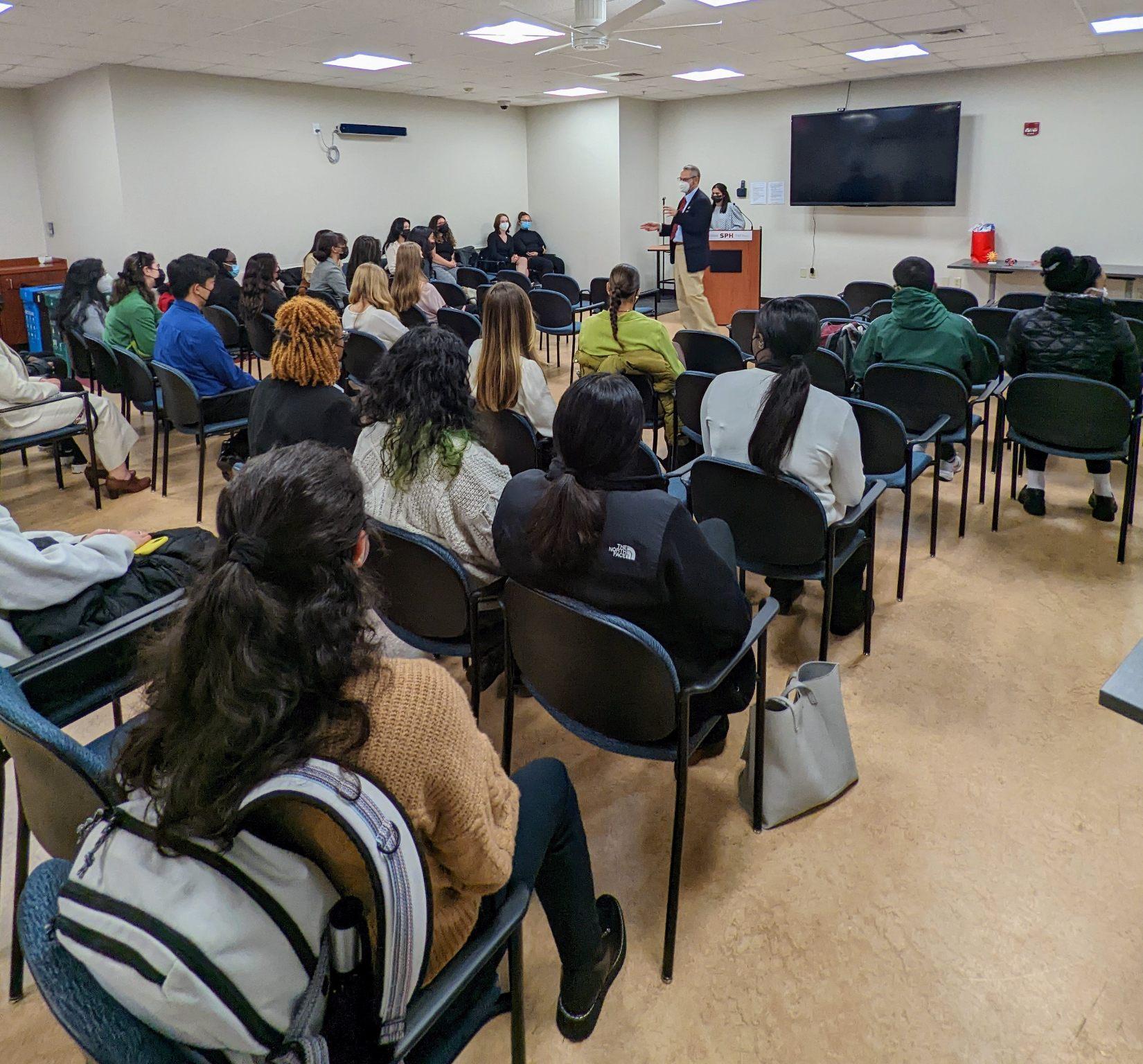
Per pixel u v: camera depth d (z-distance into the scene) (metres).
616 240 10.70
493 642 2.00
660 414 4.14
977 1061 1.42
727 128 10.27
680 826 1.53
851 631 2.74
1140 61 7.56
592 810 2.02
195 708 0.77
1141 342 4.15
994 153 8.52
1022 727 2.28
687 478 2.71
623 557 1.42
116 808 0.81
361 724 0.80
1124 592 2.98
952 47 7.12
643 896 1.77
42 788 1.16
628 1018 1.51
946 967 1.59
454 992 0.95
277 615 0.77
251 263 5.70
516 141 11.12
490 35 6.45
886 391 3.34
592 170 10.67
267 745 0.76
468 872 0.93
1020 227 8.55
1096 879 1.78
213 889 0.74
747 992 1.55
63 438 4.13
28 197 8.87
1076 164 8.11
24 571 1.57
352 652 0.82
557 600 1.42
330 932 0.78
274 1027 0.76
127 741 0.83
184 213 8.14
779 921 1.70
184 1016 0.73
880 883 1.79
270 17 5.68
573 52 7.05
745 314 5.23
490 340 2.75
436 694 0.87
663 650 1.40
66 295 5.45
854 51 7.24
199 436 3.69
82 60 7.11
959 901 1.74
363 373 4.37
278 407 2.63
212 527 3.68
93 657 1.55
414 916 0.78
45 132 8.52
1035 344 3.33
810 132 9.38
